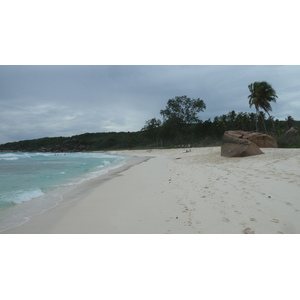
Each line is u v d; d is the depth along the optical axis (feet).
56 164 64.03
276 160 31.07
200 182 22.54
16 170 46.42
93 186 26.73
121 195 21.15
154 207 16.08
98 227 13.23
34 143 396.16
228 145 45.88
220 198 16.16
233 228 11.35
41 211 16.93
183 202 16.40
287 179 19.34
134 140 300.40
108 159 92.53
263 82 97.66
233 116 206.39
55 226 13.74
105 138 361.30
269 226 11.18
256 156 38.55
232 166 31.14
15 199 20.43
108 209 16.69
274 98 97.81
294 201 13.92
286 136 86.74
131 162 68.44
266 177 20.98
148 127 242.37
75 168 50.65
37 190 23.90
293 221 11.42
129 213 15.31
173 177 28.35
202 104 183.52
